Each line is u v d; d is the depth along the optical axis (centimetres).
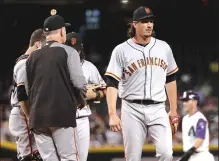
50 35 1416
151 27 1486
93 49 6712
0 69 6350
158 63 1497
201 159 2217
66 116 1358
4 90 5912
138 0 5981
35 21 6112
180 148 2833
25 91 1470
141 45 1504
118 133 4106
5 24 6175
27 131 1698
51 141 1397
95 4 6469
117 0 6225
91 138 4062
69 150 1381
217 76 6462
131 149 1512
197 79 6372
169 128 1509
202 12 6762
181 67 6681
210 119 4688
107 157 2814
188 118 2253
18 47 6328
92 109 4653
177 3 6606
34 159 1697
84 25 6506
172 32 6844
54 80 1363
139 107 1499
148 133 1541
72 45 1752
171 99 1555
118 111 4466
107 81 1499
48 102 1355
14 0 5956
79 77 1371
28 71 1405
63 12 6203
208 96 5869
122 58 1492
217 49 6819
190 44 6875
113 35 6712
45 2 5984
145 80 1490
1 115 4459
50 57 1377
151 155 2792
